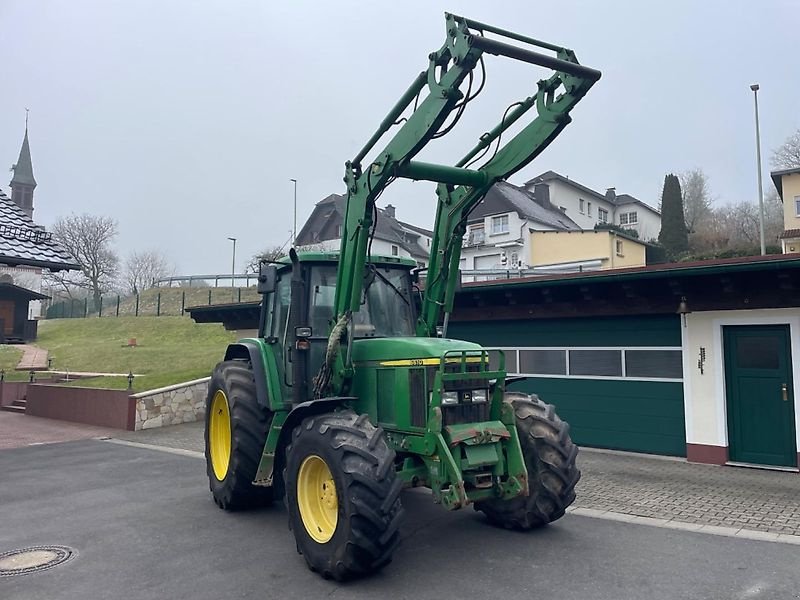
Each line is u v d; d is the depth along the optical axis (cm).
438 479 500
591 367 1059
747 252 3909
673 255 4959
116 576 497
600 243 4028
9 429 1420
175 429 1389
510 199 4444
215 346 2738
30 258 1005
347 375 559
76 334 3441
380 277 643
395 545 468
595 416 1050
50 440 1262
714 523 620
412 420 523
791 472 855
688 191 6919
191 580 487
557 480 566
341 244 589
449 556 528
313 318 628
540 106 555
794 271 823
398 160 531
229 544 575
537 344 1124
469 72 479
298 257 628
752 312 891
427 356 518
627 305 1000
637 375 1009
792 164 5181
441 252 650
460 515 652
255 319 1620
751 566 498
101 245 6147
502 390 550
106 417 1444
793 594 441
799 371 853
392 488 465
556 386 1097
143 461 1019
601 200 6100
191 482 854
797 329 854
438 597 445
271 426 627
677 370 970
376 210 573
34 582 486
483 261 4484
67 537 603
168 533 612
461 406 522
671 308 955
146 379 1695
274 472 610
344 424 497
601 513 657
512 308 1131
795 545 550
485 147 611
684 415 957
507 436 532
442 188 649
